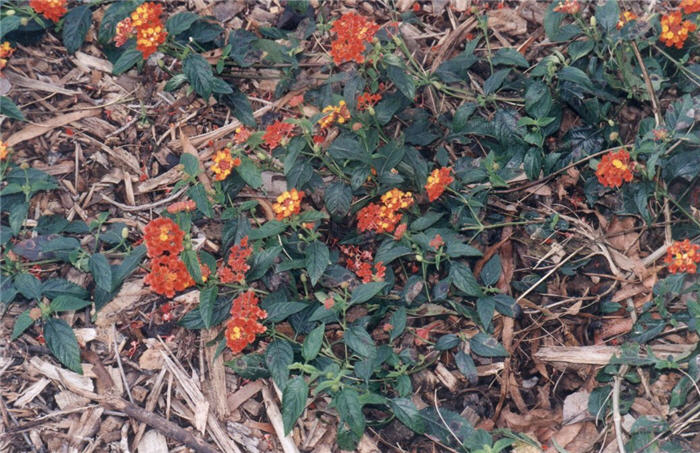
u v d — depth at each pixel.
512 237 1.18
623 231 1.18
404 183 1.17
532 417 1.10
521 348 1.14
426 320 1.15
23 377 1.10
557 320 1.15
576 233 1.18
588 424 1.09
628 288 1.15
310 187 1.15
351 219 1.18
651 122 1.14
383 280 1.11
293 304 1.08
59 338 1.08
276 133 1.11
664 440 1.05
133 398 1.10
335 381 1.03
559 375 1.12
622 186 1.16
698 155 1.12
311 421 1.10
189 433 1.08
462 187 1.17
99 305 1.12
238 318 1.04
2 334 1.12
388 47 1.15
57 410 1.09
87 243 1.16
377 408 1.10
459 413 1.10
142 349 1.12
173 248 1.03
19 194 1.16
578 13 1.14
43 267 1.15
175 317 1.14
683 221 1.16
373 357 1.05
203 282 1.07
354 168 1.14
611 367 1.09
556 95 1.16
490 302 1.10
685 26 1.15
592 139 1.18
